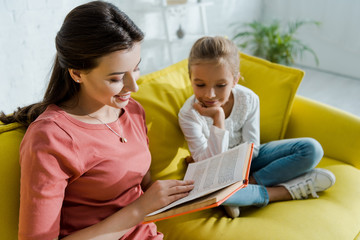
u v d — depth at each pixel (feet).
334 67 11.76
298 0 11.79
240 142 4.58
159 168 3.98
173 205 2.79
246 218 3.69
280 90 4.66
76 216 2.82
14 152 2.89
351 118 4.51
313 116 4.77
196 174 3.37
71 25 2.41
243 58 5.13
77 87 2.82
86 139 2.70
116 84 2.55
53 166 2.44
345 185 4.08
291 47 10.84
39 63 7.81
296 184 3.95
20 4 7.04
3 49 7.15
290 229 3.40
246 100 4.38
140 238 3.01
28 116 2.98
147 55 10.48
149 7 9.78
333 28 11.12
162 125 4.03
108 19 2.37
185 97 4.47
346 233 3.49
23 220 2.40
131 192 3.12
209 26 11.75
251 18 12.94
